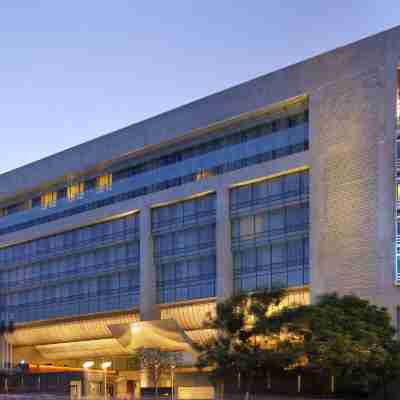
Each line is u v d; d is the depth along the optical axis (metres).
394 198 67.06
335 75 73.06
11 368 105.88
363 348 58.50
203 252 84.75
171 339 86.38
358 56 71.56
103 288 98.38
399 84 68.94
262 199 78.88
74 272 102.75
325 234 71.69
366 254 68.00
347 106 71.62
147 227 90.38
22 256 112.06
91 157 98.88
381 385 62.66
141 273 90.44
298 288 75.06
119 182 96.12
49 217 106.81
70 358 108.44
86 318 100.62
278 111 78.50
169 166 89.38
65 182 104.94
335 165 71.75
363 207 69.00
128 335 91.12
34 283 109.50
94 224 99.75
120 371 97.44
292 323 60.53
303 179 75.62
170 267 88.81
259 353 60.44
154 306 89.31
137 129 92.50
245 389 65.06
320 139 73.44
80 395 87.38
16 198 113.50
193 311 85.38
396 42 68.88
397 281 65.50
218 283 81.00
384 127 68.62
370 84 70.19
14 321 112.94
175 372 82.56
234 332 63.38
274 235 77.81
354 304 63.19
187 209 86.88
